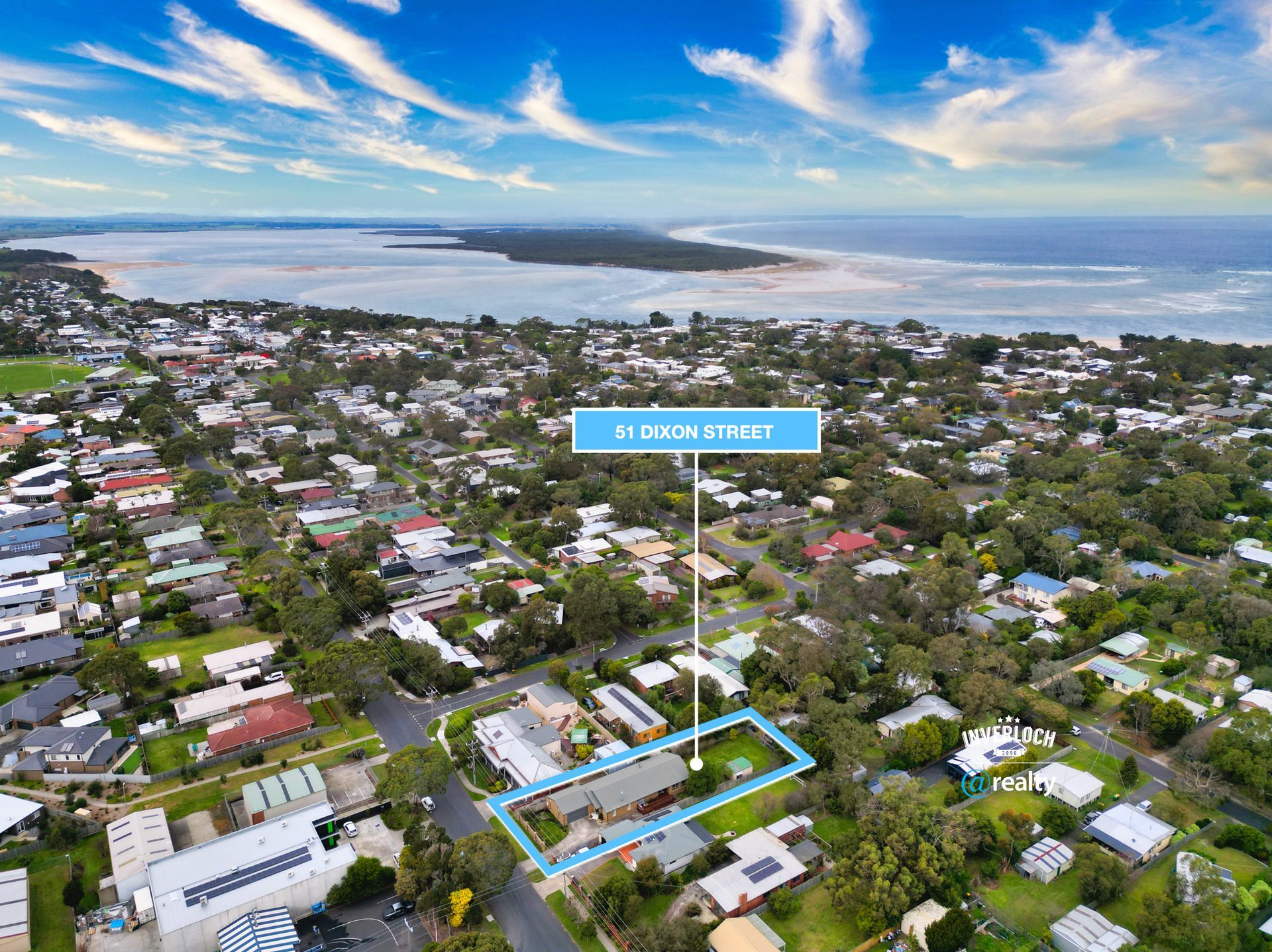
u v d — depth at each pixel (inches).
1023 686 2903.5
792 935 1897.1
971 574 3602.4
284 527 4451.3
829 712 2524.6
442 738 2674.7
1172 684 2940.5
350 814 2287.2
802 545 4094.5
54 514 4542.3
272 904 1898.4
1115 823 2182.6
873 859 1923.0
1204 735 2501.2
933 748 2454.5
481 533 4500.5
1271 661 3019.2
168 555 4005.9
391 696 2938.0
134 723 2753.4
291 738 2657.5
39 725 2706.7
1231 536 4133.9
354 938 1877.5
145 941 1872.5
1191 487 4375.0
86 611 3452.3
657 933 1802.4
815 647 2790.4
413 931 1899.6
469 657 3093.0
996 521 4350.4
